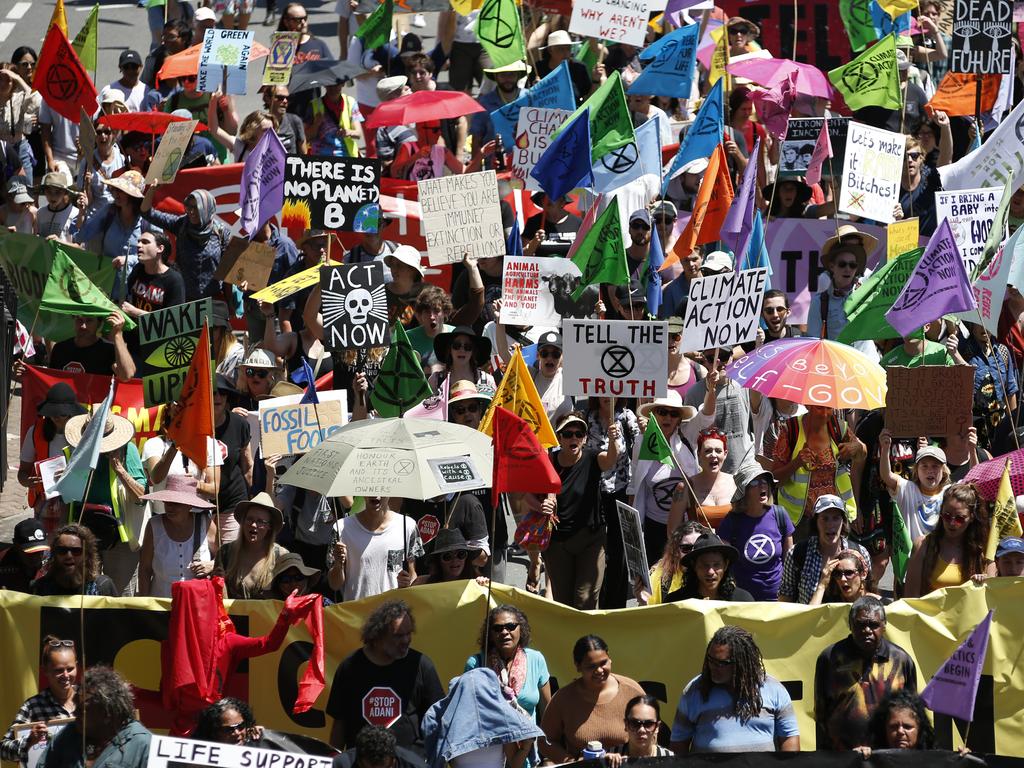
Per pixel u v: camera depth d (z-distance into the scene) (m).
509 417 35.44
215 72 66.38
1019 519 41.50
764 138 63.25
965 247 50.47
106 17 99.94
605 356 41.34
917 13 78.00
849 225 53.53
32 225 63.62
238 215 62.47
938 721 37.75
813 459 43.12
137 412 45.41
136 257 56.97
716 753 32.44
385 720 34.31
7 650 36.38
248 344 53.62
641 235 53.22
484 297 53.88
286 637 36.84
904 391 41.16
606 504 43.16
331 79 68.56
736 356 48.75
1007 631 37.56
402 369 42.56
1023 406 51.31
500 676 34.72
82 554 36.75
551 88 57.22
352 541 39.53
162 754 30.77
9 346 53.84
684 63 58.81
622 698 34.56
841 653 35.16
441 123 69.25
